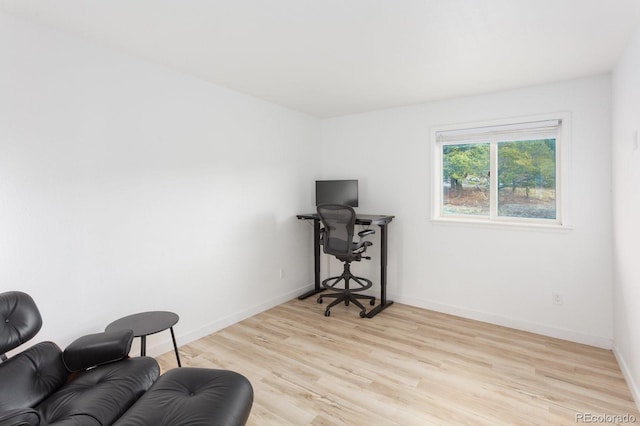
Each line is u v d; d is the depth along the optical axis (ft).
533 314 10.48
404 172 12.78
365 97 11.51
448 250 11.97
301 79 9.77
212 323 10.41
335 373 8.17
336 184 13.58
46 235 6.91
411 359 8.83
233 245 11.05
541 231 10.23
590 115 9.39
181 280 9.53
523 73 9.12
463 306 11.74
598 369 8.30
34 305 5.81
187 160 9.57
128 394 5.18
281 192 12.88
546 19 6.29
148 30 6.88
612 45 7.40
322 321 11.37
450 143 11.89
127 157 8.22
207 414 4.60
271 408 6.88
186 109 9.48
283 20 6.40
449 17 6.25
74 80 7.22
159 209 8.93
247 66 8.80
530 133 10.41
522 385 7.64
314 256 14.62
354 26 6.61
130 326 7.06
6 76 6.31
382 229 12.38
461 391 7.43
